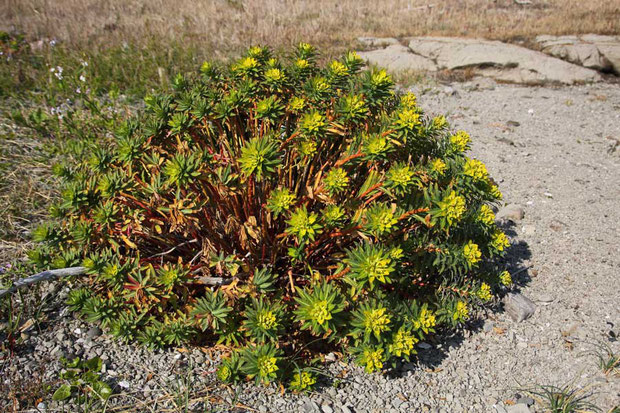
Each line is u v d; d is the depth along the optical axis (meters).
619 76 8.84
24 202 4.14
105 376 2.86
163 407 2.72
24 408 2.65
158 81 7.04
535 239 4.44
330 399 2.89
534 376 3.16
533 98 7.69
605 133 6.50
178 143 3.27
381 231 2.71
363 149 2.86
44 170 4.59
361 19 11.47
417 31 10.54
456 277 3.37
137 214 2.98
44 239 3.12
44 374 2.83
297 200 3.00
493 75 8.66
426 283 3.31
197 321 2.89
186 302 2.98
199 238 3.24
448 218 2.78
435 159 3.20
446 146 3.39
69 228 3.17
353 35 10.10
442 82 8.23
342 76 3.45
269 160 2.72
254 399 2.82
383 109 3.50
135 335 3.03
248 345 2.94
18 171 4.51
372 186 2.92
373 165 3.17
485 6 12.96
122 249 3.36
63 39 8.68
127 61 7.52
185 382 2.86
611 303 3.70
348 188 3.23
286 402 2.83
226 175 2.82
